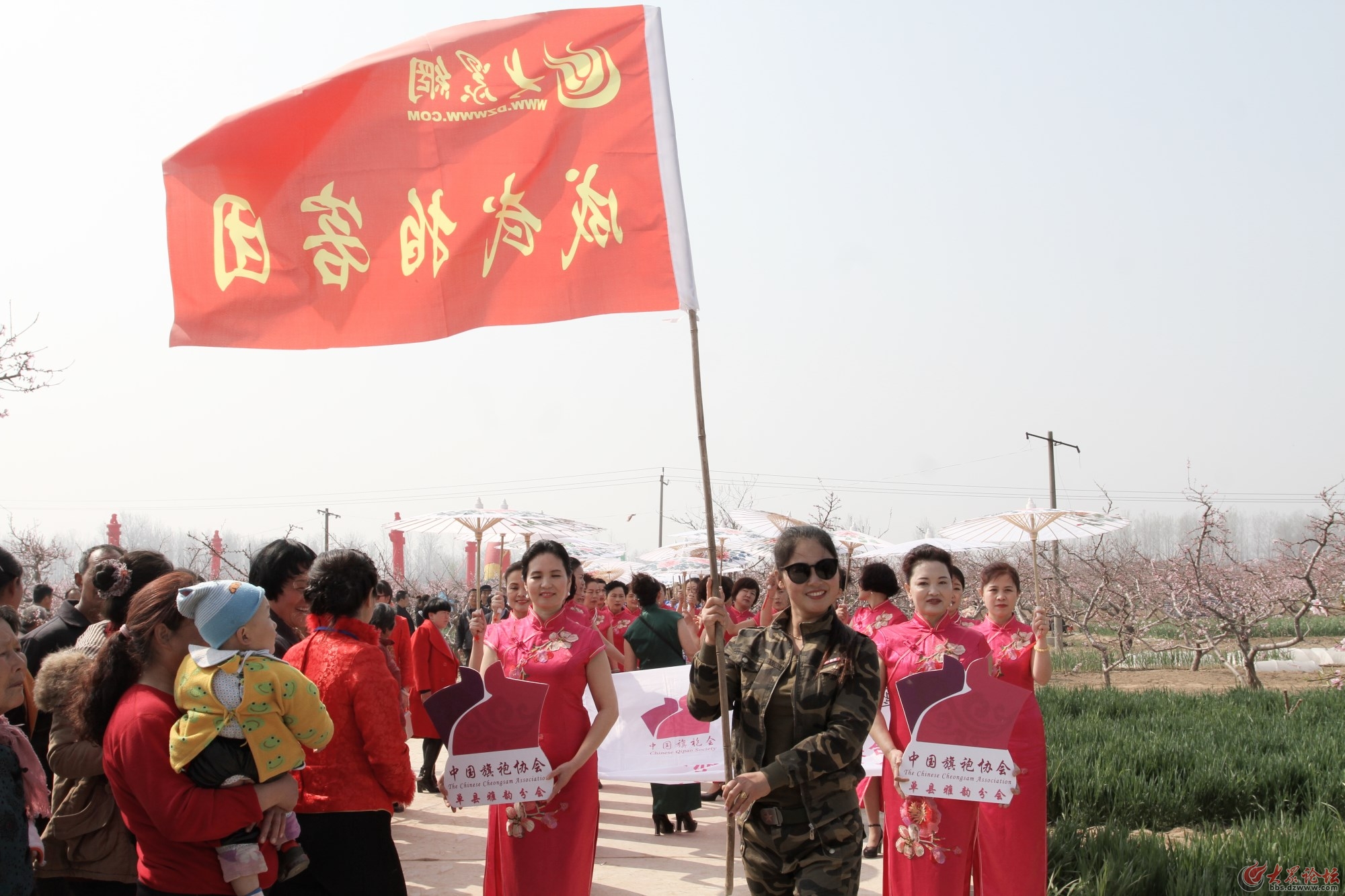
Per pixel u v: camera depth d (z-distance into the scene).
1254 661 17.45
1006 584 6.11
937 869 5.10
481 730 4.77
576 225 5.16
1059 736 10.45
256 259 5.27
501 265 5.19
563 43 5.29
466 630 17.66
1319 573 25.59
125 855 4.09
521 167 5.23
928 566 5.78
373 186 5.27
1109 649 25.97
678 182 5.11
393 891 4.22
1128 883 5.67
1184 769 8.91
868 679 3.88
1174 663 23.52
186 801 3.35
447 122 5.28
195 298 5.26
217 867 3.45
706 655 4.27
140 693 3.50
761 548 11.46
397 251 5.26
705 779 7.75
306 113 5.25
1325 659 21.97
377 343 5.25
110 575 4.38
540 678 5.16
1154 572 23.06
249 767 3.46
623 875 6.87
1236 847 6.19
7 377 11.00
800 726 3.87
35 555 22.50
